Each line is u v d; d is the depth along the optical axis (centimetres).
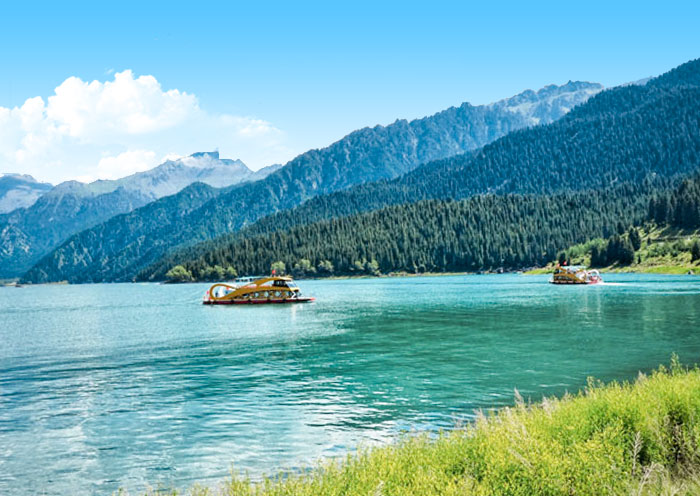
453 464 1235
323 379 3434
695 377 1858
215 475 1808
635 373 3347
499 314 7669
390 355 4350
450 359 4059
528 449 1198
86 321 9294
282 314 9231
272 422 2441
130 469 1895
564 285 16550
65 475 1852
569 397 1986
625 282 16262
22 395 3238
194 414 2638
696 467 1248
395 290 16725
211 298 13300
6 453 2097
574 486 1102
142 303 15475
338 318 7956
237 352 4847
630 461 1212
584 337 5056
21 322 9556
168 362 4397
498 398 2788
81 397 3125
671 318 6475
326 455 1973
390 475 1138
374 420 2428
